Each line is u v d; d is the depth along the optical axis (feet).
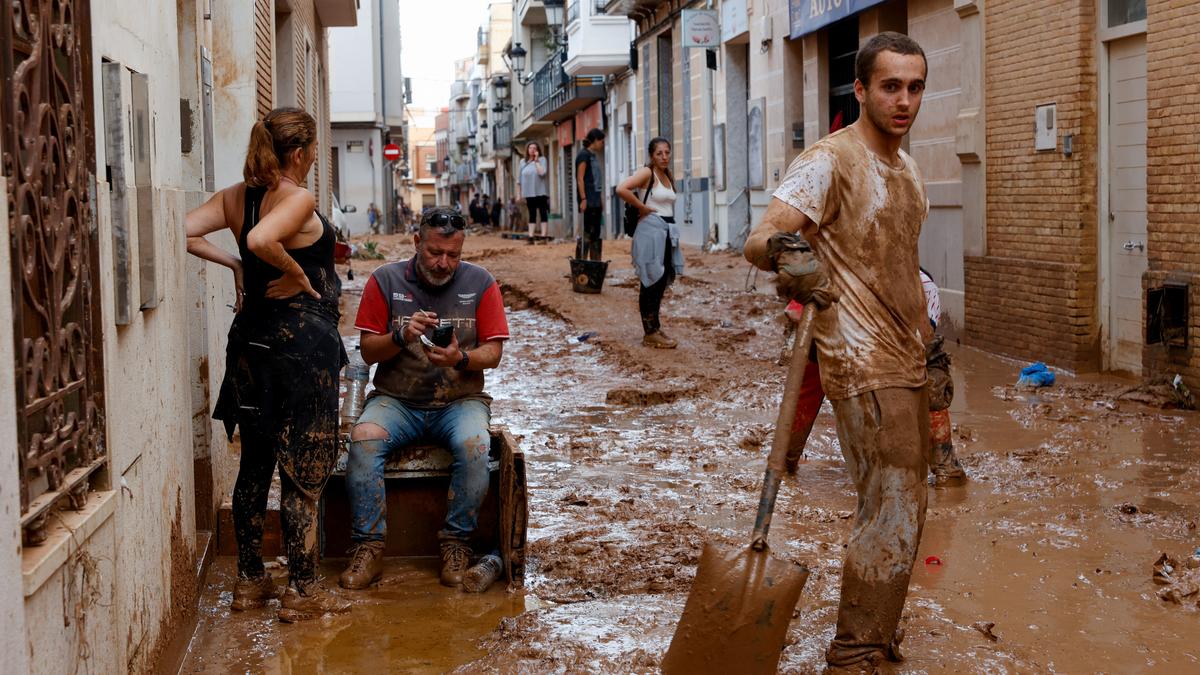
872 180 13.73
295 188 16.01
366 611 16.55
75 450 10.48
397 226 180.04
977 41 38.68
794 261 12.82
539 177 106.63
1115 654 14.24
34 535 9.30
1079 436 26.17
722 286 55.11
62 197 10.15
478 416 18.21
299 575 16.40
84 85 11.18
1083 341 34.30
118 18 12.60
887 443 13.52
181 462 15.34
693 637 12.42
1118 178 33.27
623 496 22.41
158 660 13.25
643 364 37.17
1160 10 29.43
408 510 18.89
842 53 58.39
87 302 10.90
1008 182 37.58
